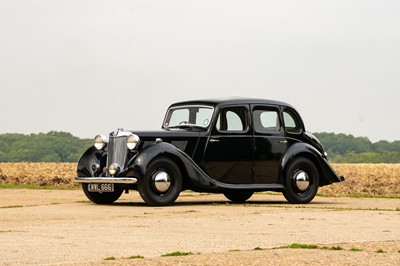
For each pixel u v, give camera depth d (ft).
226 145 52.75
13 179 92.58
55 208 47.34
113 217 41.42
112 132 50.93
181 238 31.73
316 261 25.04
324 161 54.95
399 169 131.13
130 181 49.08
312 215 42.32
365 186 85.56
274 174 53.98
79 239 31.32
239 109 53.42
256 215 42.24
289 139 54.65
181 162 50.47
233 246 29.12
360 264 24.67
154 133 51.01
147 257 26.13
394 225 37.14
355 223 38.06
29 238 31.60
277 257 25.72
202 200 57.26
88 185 51.57
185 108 54.24
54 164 135.54
